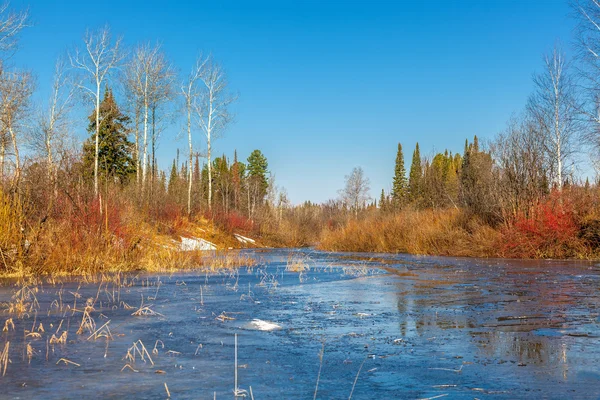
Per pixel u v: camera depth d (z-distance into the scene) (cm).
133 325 844
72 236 1825
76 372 562
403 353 653
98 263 1834
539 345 693
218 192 7750
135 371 567
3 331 782
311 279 1630
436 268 2070
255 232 5147
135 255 2031
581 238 2666
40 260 1712
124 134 4088
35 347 680
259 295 1233
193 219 4188
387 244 3744
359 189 8225
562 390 497
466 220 3262
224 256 2764
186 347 688
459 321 878
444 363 603
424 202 5406
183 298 1171
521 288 1354
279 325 844
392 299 1160
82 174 2170
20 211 1711
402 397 478
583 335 758
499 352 656
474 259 2680
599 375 550
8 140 2698
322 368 584
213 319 899
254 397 478
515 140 3192
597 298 1152
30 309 978
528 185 3023
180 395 481
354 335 764
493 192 3144
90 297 1169
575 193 2781
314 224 6894
